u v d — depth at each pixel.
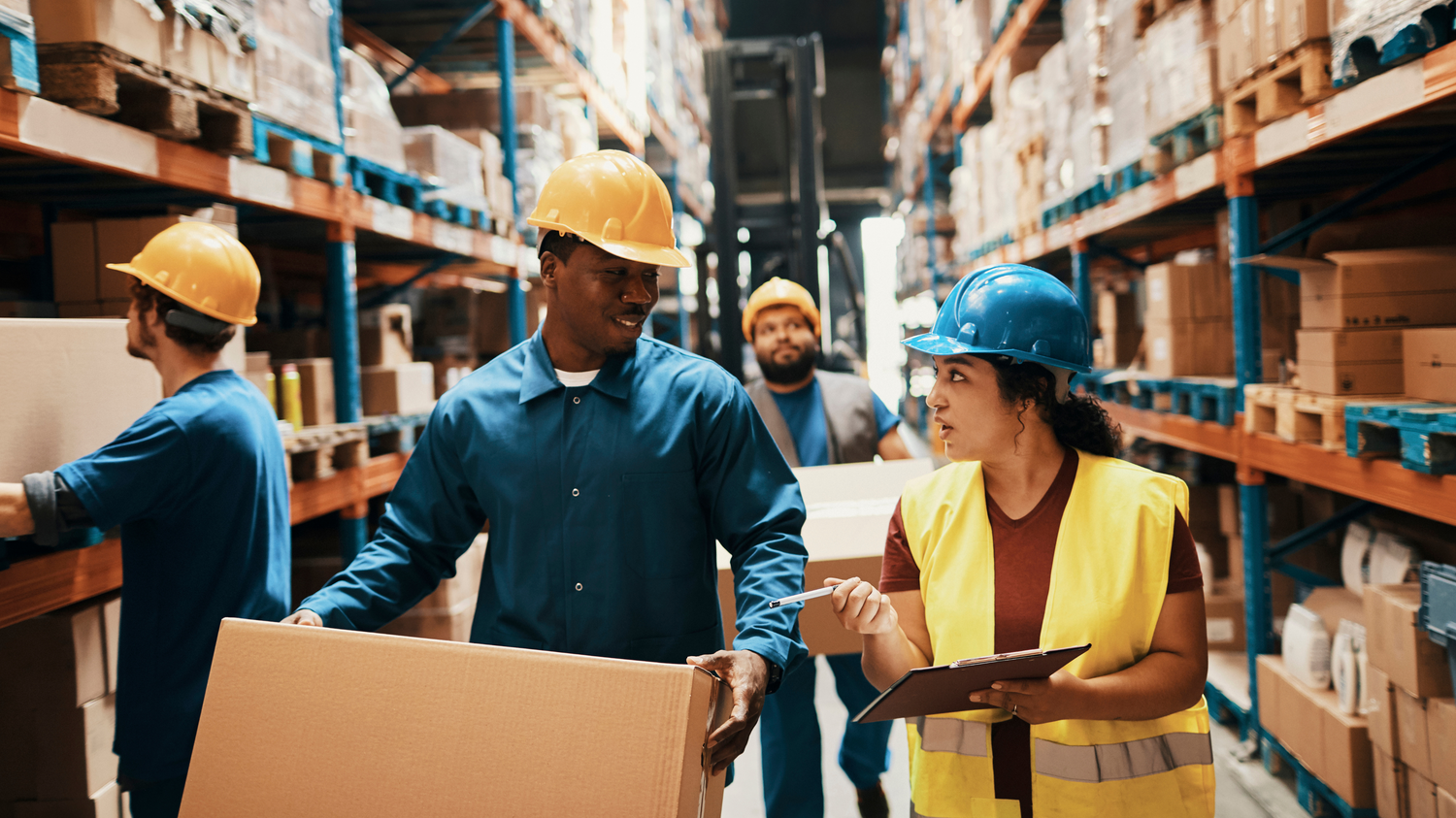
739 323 7.08
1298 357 3.31
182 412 2.03
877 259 16.66
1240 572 4.50
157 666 2.09
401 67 6.18
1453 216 3.26
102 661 2.54
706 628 1.80
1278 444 3.38
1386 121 2.99
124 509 1.93
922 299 13.70
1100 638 1.52
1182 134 3.78
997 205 7.14
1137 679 1.49
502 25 5.07
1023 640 1.56
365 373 4.19
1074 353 1.58
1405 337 2.87
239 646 1.38
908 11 12.66
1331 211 3.45
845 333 12.15
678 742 1.21
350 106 3.59
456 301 5.44
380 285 6.06
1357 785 2.85
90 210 3.56
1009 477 1.65
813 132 7.27
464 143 4.56
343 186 3.51
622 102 7.82
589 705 1.25
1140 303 6.14
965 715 1.59
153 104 2.38
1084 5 4.87
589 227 1.64
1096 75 4.71
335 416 3.69
